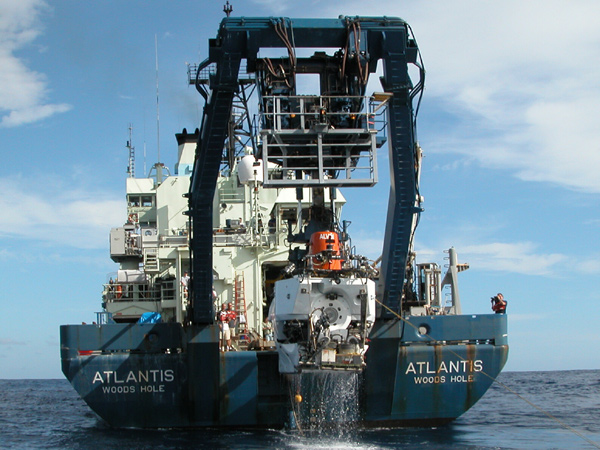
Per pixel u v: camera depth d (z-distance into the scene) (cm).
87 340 2244
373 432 2216
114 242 3509
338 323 2045
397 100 2028
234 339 2562
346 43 1962
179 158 4134
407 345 2325
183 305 2855
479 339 2352
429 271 2916
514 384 6019
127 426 2267
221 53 1938
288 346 2041
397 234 2170
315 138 2008
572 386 5475
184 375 2256
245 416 2255
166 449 1873
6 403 4122
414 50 1991
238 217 3347
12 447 2031
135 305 3088
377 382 2266
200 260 2200
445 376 2330
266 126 2028
